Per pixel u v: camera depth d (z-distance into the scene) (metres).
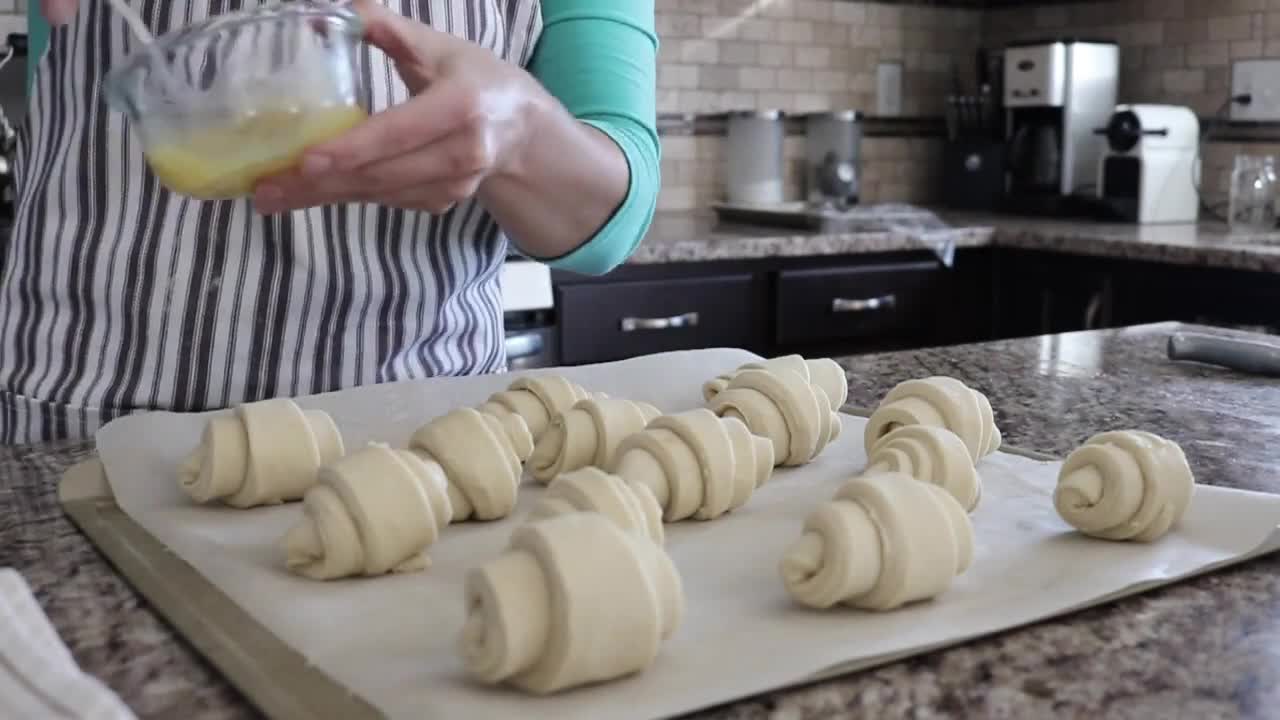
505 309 2.10
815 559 0.65
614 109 1.11
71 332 1.08
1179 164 2.77
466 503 0.82
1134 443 0.75
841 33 3.10
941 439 0.82
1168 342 1.36
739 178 2.95
